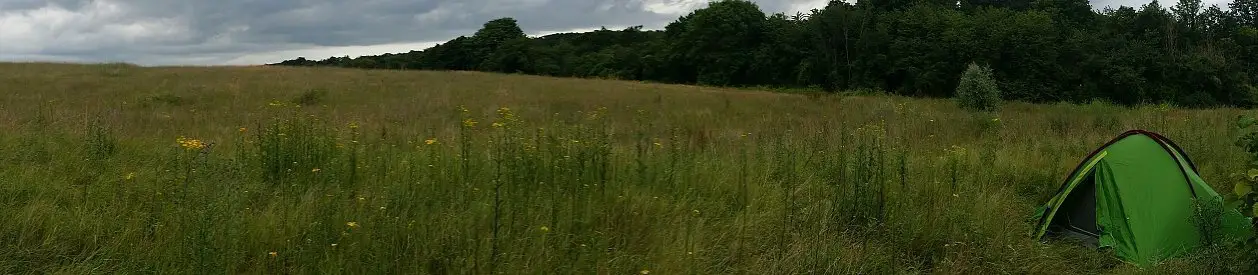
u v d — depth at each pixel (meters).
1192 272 4.10
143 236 3.82
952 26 51.72
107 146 6.24
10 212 3.93
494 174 5.25
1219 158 7.95
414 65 76.50
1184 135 9.38
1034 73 47.38
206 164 5.09
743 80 61.03
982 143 10.10
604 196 4.80
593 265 3.73
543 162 5.63
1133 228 4.81
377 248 3.67
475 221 4.22
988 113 18.11
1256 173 3.24
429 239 3.84
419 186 4.99
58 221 3.90
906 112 15.97
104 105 14.27
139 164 5.93
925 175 6.17
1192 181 4.84
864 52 54.06
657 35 83.75
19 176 4.88
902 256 4.32
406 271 3.58
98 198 4.50
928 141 9.92
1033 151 8.65
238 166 5.21
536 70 69.88
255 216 4.21
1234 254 3.96
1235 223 4.45
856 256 4.09
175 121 11.43
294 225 4.00
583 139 6.63
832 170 6.14
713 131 11.98
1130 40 53.75
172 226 3.86
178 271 3.40
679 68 65.00
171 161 5.80
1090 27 58.91
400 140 8.17
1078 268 4.50
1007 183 6.80
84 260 3.55
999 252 4.35
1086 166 5.47
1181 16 60.81
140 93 17.56
